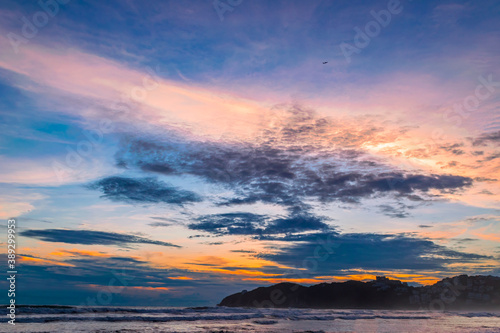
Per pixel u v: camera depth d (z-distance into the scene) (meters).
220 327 34.34
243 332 30.31
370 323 45.06
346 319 52.31
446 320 54.97
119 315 41.88
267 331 31.73
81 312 41.25
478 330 37.97
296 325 39.38
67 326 30.38
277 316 51.38
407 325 43.41
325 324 41.97
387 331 35.53
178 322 38.97
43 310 39.50
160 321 39.16
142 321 38.44
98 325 32.12
